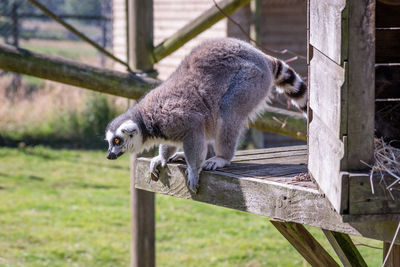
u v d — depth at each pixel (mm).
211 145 7125
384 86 5766
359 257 5172
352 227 4469
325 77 4488
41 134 22016
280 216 5016
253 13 17734
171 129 6230
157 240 13133
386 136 5684
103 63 26578
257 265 11508
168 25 20547
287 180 5250
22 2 25703
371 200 3926
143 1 9148
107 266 11555
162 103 6426
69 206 15133
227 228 13977
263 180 5270
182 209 15523
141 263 9672
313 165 5027
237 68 6555
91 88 8414
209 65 6520
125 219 14328
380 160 4195
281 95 10805
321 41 4555
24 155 20062
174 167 6148
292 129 8391
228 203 5570
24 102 22828
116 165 19594
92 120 22156
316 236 9062
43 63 8242
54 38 37375
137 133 6547
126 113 6863
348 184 3904
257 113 7008
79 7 39375
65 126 22172
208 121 6391
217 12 8797
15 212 14508
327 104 4395
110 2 34875
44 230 13344
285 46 19750
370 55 3912
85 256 11992
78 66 8297
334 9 4098
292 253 12133
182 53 19688
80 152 20859
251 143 19250
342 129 3963
